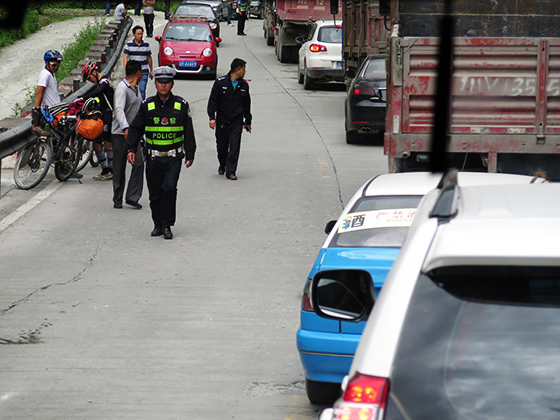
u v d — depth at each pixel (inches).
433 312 331.3
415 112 1254.9
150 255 1333.7
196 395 793.6
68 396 789.2
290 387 815.7
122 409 759.7
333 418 319.6
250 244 1402.6
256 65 4685.0
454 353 324.8
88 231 1488.7
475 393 319.0
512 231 338.6
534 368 320.5
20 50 4911.4
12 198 1765.5
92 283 1180.5
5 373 845.8
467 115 1234.6
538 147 1235.2
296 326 1005.2
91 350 917.2
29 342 940.6
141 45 2910.9
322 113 3070.9
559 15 1296.8
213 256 1330.0
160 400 781.3
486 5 1294.3
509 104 1229.1
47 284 1175.0
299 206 1678.2
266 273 1235.2
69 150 1953.7
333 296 706.2
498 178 746.8
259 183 1903.3
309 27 4527.6
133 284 1176.2
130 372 852.6
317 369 711.7
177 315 1041.5
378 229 778.2
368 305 548.7
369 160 2186.3
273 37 5772.6
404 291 337.1
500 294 330.0
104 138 1918.1
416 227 366.3
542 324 324.5
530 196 400.8
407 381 322.3
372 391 317.7
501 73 1221.1
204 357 898.1
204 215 1608.0
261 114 3034.0
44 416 742.5
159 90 1400.1
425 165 1299.2
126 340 950.4
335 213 1620.3
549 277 325.4
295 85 3924.7
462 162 1305.4
